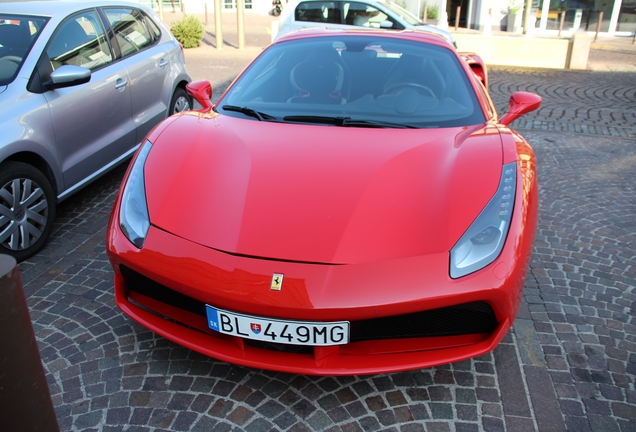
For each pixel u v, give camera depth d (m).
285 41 3.29
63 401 2.00
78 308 2.59
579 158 5.18
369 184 2.09
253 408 1.99
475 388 2.12
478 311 1.91
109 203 3.87
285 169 2.19
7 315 1.20
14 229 2.91
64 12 3.60
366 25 8.98
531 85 8.87
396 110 2.72
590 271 3.06
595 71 10.46
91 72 3.65
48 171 3.16
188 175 2.23
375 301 1.76
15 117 2.92
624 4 15.88
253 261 1.84
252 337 1.86
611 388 2.13
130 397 2.04
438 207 2.00
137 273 2.10
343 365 1.90
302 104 2.79
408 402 2.04
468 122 2.67
